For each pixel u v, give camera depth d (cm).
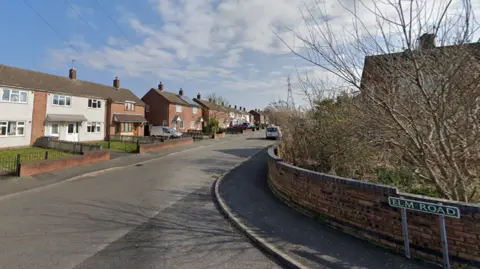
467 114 364
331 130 778
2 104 1856
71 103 2419
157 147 1906
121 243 443
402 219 375
